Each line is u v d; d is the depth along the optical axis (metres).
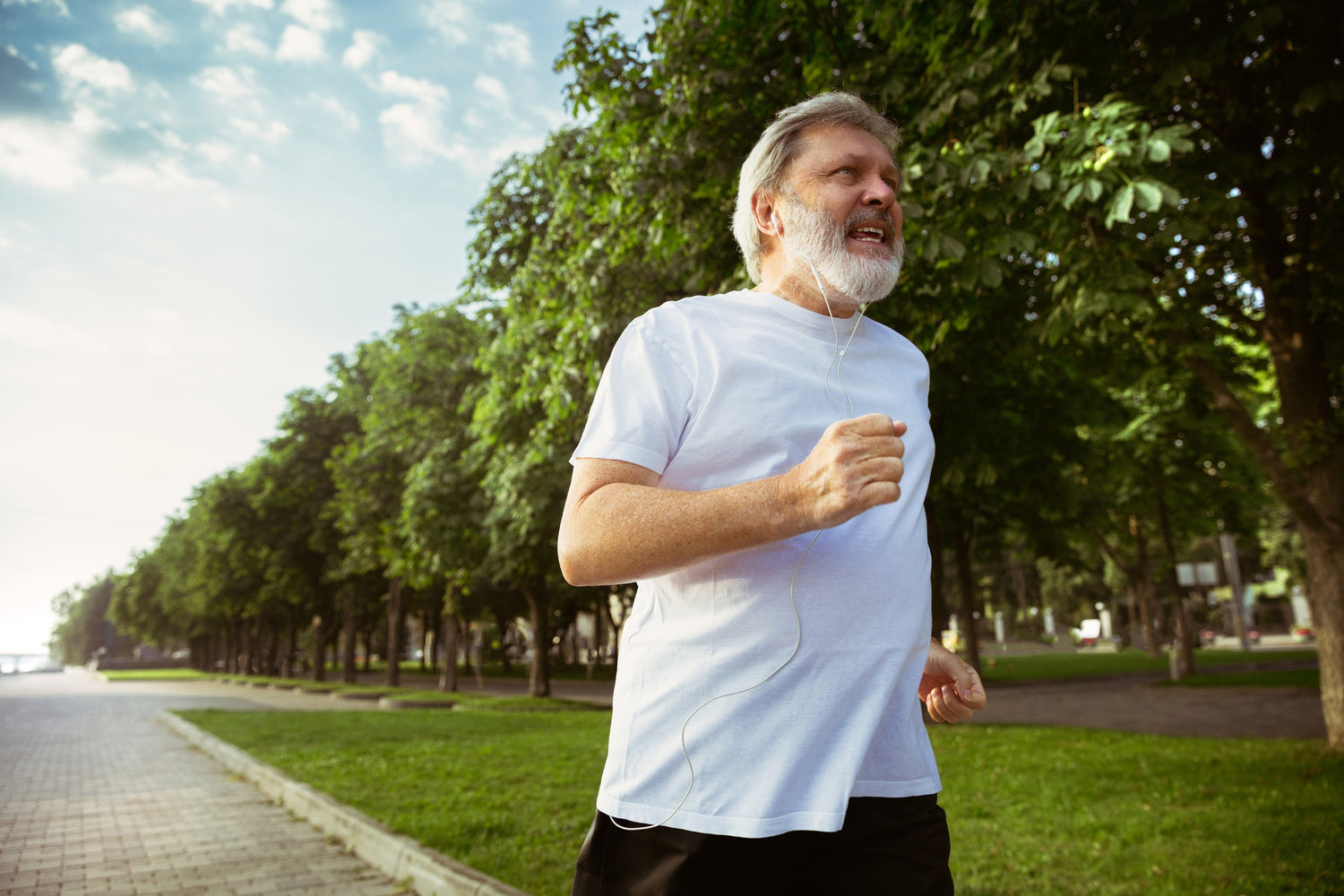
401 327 19.95
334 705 24.61
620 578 1.10
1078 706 16.61
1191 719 13.39
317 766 9.30
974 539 21.55
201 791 8.70
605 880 1.21
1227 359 10.11
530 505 12.57
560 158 10.32
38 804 8.11
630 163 7.12
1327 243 7.48
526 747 10.69
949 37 5.79
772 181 1.46
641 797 1.17
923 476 1.38
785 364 1.27
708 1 6.62
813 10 6.62
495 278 13.96
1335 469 8.39
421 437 19.03
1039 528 20.98
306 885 5.05
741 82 6.65
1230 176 6.99
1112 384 10.23
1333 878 4.18
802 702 1.12
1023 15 5.68
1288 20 6.39
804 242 1.39
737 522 1.01
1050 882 4.40
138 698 30.38
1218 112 7.22
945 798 6.67
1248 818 5.45
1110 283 5.27
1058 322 5.54
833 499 0.97
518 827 5.93
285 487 33.28
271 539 33.44
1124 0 6.06
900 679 1.25
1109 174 4.47
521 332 10.00
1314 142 6.62
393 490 22.25
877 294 1.38
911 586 1.26
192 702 27.38
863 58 6.60
